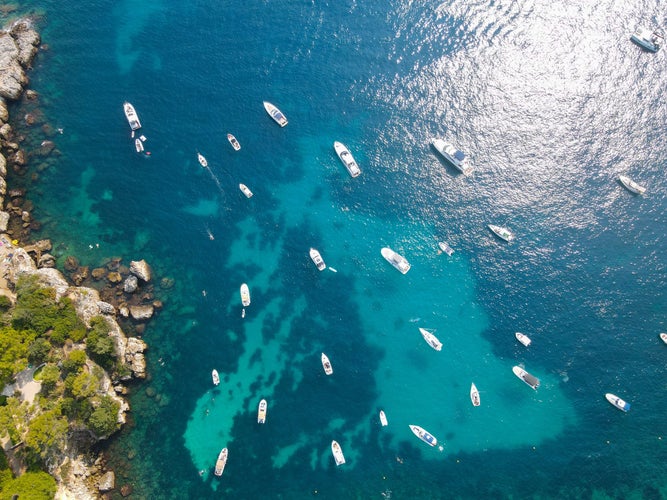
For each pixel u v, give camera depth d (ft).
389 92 318.45
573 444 251.39
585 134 302.45
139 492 245.45
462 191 297.33
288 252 289.74
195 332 274.36
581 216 287.48
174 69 329.31
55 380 235.40
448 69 320.29
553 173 296.71
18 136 306.35
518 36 323.78
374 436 256.73
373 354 271.28
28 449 229.66
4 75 310.45
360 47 328.90
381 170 303.89
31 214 290.97
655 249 278.67
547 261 281.33
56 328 245.86
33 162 302.45
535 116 307.99
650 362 260.62
